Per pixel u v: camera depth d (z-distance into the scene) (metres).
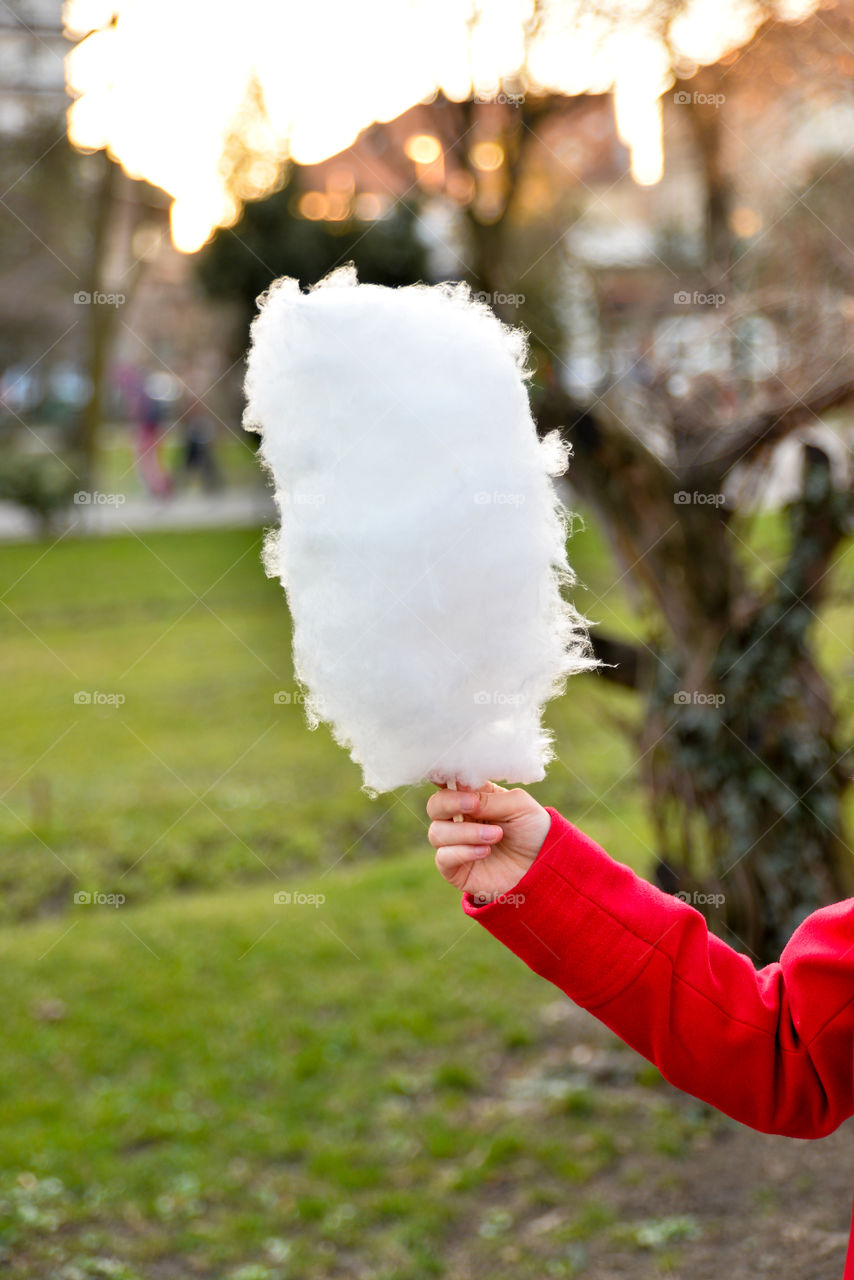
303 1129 3.35
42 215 11.77
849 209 2.90
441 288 1.30
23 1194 3.06
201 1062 3.71
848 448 3.06
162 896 5.02
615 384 3.05
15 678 8.09
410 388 1.22
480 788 1.27
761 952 3.27
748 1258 2.66
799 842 3.22
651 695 3.32
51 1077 3.63
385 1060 3.71
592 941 1.22
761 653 3.13
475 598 1.22
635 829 4.88
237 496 15.06
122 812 5.81
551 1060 3.63
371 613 1.22
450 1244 2.86
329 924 4.61
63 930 4.66
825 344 2.79
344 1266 2.80
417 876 5.04
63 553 11.97
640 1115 3.30
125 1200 3.06
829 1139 3.07
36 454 12.88
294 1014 3.97
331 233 7.99
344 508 1.23
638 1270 2.68
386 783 1.26
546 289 3.16
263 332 1.26
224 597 9.95
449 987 4.11
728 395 3.00
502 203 3.01
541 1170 3.10
